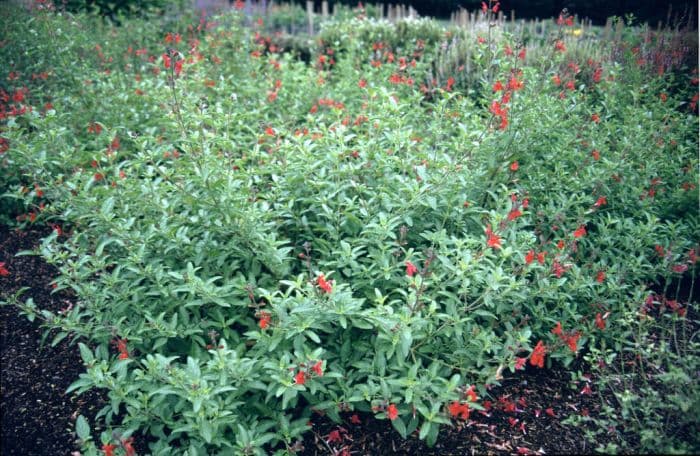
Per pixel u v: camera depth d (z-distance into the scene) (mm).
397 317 2533
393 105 3688
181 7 9523
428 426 2402
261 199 3756
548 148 4383
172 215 3229
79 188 3289
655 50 5270
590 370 3188
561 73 5082
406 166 3551
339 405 2701
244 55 6863
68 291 3949
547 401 2990
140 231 3256
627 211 4152
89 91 5395
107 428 2920
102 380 2574
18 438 2861
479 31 6750
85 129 5258
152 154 3477
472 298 3225
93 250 3293
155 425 2709
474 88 6238
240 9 7703
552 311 3254
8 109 5641
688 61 5242
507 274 3141
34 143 3949
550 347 3078
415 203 3115
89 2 9859
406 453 2707
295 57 9391
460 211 3252
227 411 2451
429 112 6062
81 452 2781
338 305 2600
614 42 5562
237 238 3084
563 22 4391
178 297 3061
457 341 2869
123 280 3189
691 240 3857
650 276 3555
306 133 4328
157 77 5715
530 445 2713
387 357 2689
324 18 11852
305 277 3221
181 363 2982
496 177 3850
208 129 4348
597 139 4449
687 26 5328
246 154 4344
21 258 4301
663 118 4840
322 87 6059
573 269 3262
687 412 2506
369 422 2879
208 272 3127
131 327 2947
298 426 2715
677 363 2887
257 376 2617
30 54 5824
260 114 5316
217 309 3027
